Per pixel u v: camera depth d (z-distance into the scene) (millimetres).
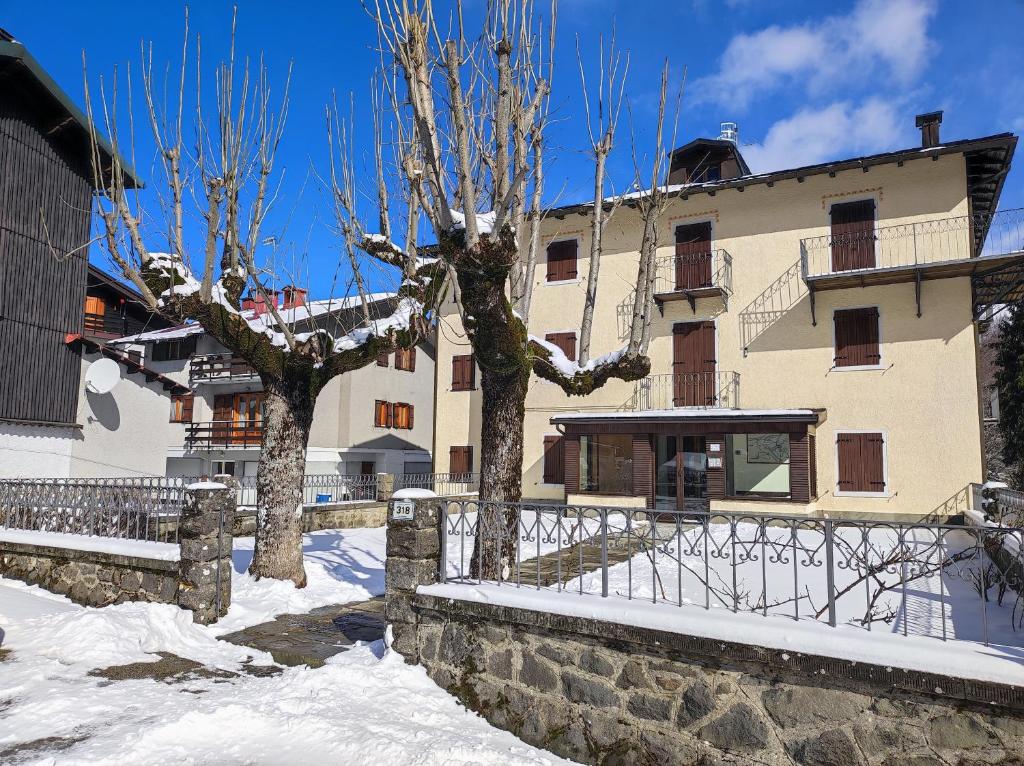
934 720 3662
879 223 16969
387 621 5918
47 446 15883
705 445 17844
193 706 4922
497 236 6281
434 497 6008
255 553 8805
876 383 16734
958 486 15633
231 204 8180
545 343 8969
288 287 10102
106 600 7793
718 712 4262
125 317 22453
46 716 4668
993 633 5078
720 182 18281
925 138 17438
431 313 9930
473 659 5367
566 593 5203
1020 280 16344
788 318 17844
